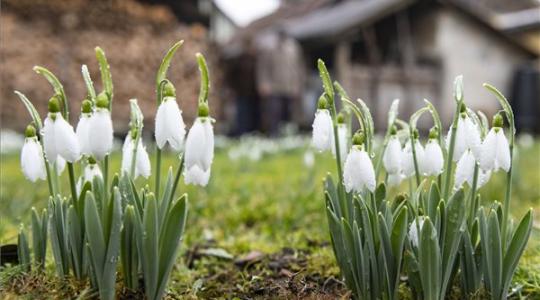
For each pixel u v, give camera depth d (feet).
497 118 1.28
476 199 1.41
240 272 1.74
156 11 9.57
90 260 1.34
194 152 1.20
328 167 5.29
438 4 11.10
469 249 1.37
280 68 10.71
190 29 9.92
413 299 1.39
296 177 4.49
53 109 1.21
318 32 9.80
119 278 1.43
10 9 8.32
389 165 1.37
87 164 1.42
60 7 8.61
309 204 2.81
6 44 8.27
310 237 2.14
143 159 1.36
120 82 9.14
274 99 11.42
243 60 11.28
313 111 10.98
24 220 2.41
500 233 1.37
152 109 9.46
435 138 1.35
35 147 1.32
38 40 8.50
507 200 1.36
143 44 9.41
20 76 8.34
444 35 11.28
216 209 2.88
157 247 1.29
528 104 12.17
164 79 1.26
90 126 1.21
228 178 4.47
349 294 1.41
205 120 1.21
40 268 1.46
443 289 1.34
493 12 15.99
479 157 1.29
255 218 2.64
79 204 1.35
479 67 11.74
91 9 8.89
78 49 8.78
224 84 10.78
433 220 1.35
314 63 11.13
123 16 9.20
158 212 1.31
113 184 1.36
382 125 10.71
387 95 10.80
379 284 1.35
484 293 1.39
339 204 1.41
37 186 3.44
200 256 1.95
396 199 1.44
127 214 1.32
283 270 1.76
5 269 1.47
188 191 3.21
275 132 11.37
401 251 1.33
